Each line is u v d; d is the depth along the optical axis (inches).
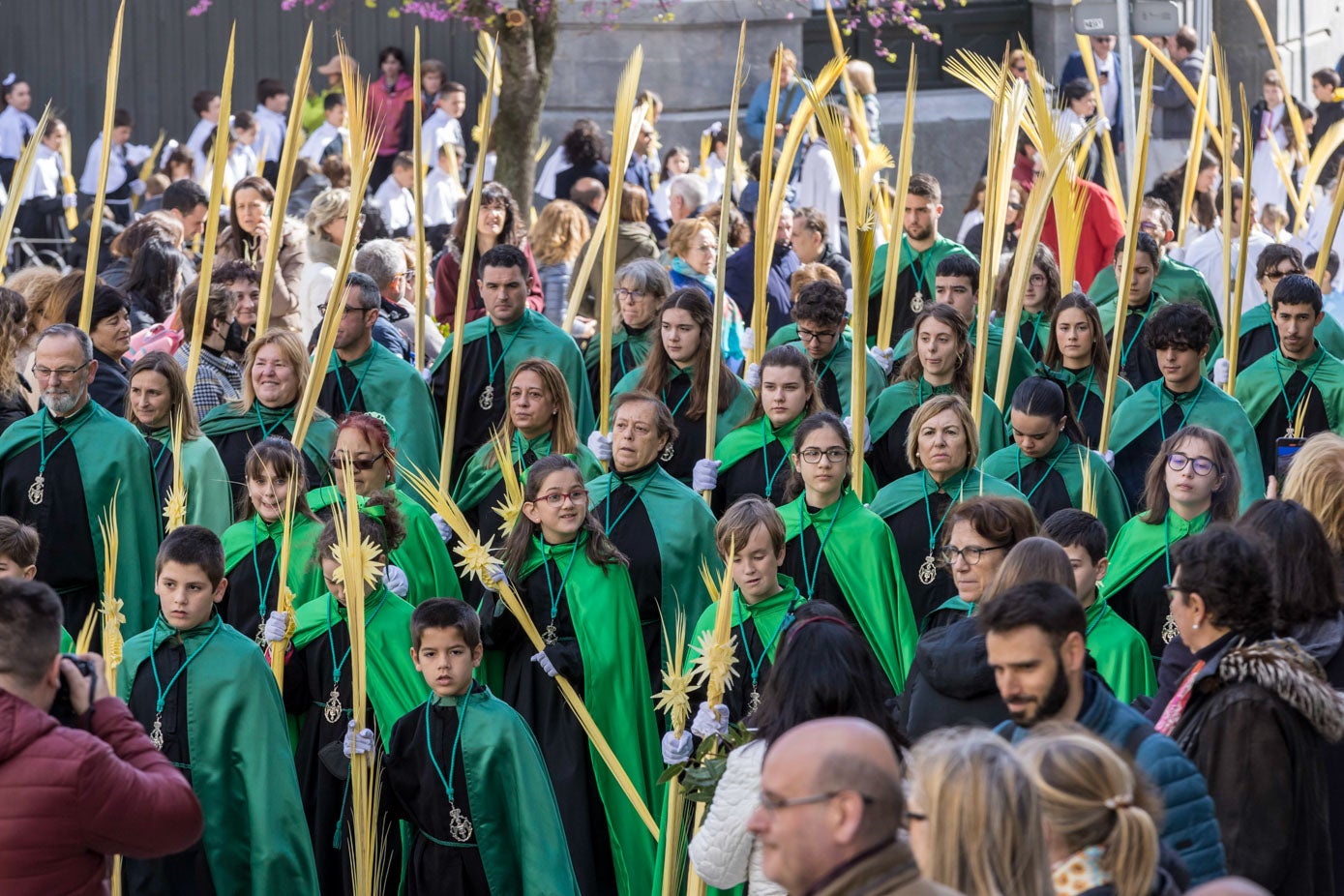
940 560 576.1
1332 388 698.8
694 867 385.1
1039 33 1485.0
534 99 1055.6
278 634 527.8
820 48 1470.2
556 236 882.8
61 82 1489.9
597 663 546.3
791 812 258.8
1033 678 328.2
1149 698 474.3
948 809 258.4
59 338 574.6
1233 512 532.7
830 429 555.8
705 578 536.7
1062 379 690.2
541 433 628.7
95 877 338.6
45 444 579.8
